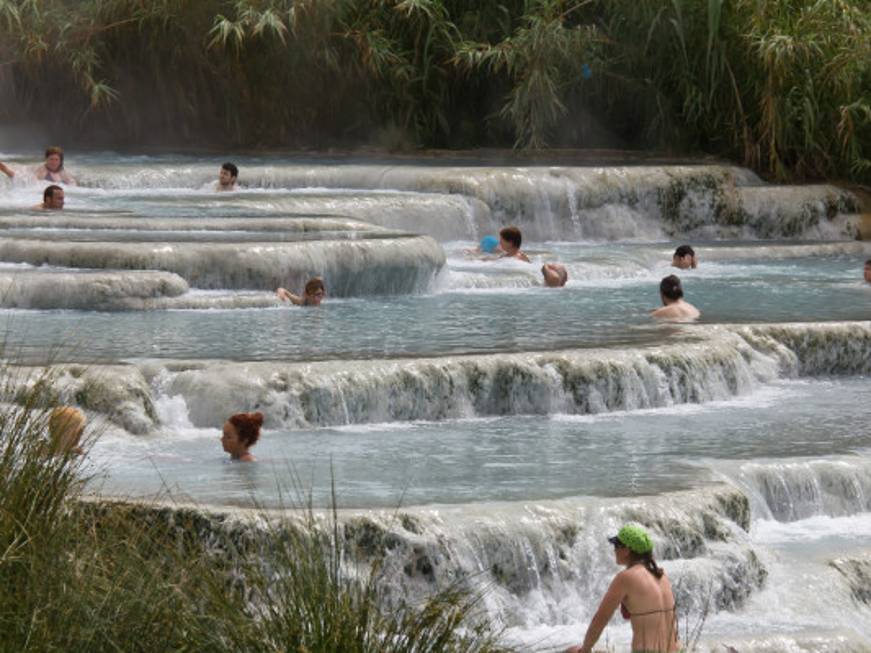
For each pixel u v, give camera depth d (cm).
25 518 751
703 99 3044
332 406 1402
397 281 2025
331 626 720
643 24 3042
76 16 3120
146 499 1042
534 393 1495
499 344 1605
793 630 1046
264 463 1238
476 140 3288
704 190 2777
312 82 3253
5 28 3116
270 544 966
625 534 906
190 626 724
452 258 2339
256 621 732
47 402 868
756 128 3002
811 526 1259
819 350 1755
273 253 1916
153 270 1852
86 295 1775
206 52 3197
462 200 2530
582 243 2662
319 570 745
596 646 1007
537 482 1205
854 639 1020
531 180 2642
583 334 1692
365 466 1242
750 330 1739
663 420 1487
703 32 3017
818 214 2828
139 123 3281
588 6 3181
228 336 1616
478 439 1370
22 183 2509
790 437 1414
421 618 753
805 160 2981
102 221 2103
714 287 2188
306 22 3111
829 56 2905
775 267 2466
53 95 3259
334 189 2662
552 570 1077
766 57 2852
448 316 1825
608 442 1373
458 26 3241
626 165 2931
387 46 3161
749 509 1196
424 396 1445
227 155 3130
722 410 1547
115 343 1544
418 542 1038
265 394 1377
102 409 1322
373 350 1544
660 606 892
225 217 2198
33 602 707
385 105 3256
